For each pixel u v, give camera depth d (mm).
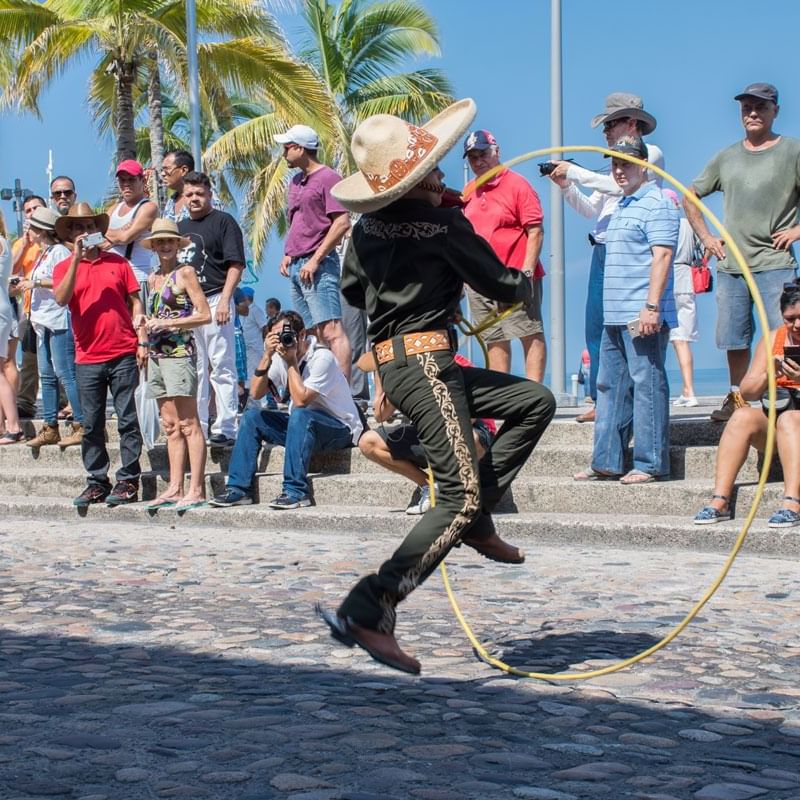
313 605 6027
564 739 3787
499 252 8875
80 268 9922
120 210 11086
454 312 4410
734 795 3275
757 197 8281
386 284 4301
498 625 5480
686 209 8656
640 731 3889
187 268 9547
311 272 9820
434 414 4266
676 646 5039
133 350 9961
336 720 3953
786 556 7121
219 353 10445
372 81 37969
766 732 3900
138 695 4285
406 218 4250
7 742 3697
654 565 6984
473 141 8812
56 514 10141
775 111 8250
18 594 6449
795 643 5066
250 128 30984
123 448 9977
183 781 3332
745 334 8539
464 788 3303
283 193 32531
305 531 8867
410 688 4402
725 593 6125
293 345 9273
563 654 4930
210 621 5637
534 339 9016
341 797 3203
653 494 8148
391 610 4254
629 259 8195
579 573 6766
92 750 3613
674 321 8281
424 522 4281
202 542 8406
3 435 12031
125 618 5742
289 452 9266
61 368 11266
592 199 9117
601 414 8492
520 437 4559
